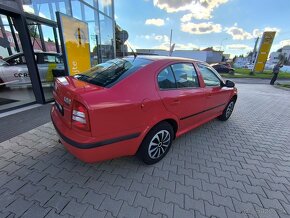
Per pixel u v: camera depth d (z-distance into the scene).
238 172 2.63
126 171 2.48
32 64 4.68
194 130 4.07
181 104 2.72
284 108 6.57
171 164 2.71
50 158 2.65
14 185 2.12
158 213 1.86
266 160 2.99
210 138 3.71
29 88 7.14
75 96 1.86
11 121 3.88
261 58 22.22
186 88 2.87
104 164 2.59
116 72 2.34
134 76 2.21
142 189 2.17
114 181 2.27
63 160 2.62
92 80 2.34
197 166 2.71
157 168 2.59
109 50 9.62
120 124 2.02
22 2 4.49
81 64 5.42
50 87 6.89
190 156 2.98
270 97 8.69
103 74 2.41
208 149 3.25
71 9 6.09
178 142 3.46
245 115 5.44
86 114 1.81
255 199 2.13
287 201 2.13
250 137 3.86
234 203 2.05
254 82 16.08
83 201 1.95
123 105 1.99
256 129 4.34
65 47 4.66
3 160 2.57
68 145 1.97
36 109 4.68
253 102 7.36
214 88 3.55
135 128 2.17
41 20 5.31
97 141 1.89
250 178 2.51
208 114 3.68
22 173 2.32
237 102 7.23
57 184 2.17
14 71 6.52
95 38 7.89
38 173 2.34
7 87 6.64
